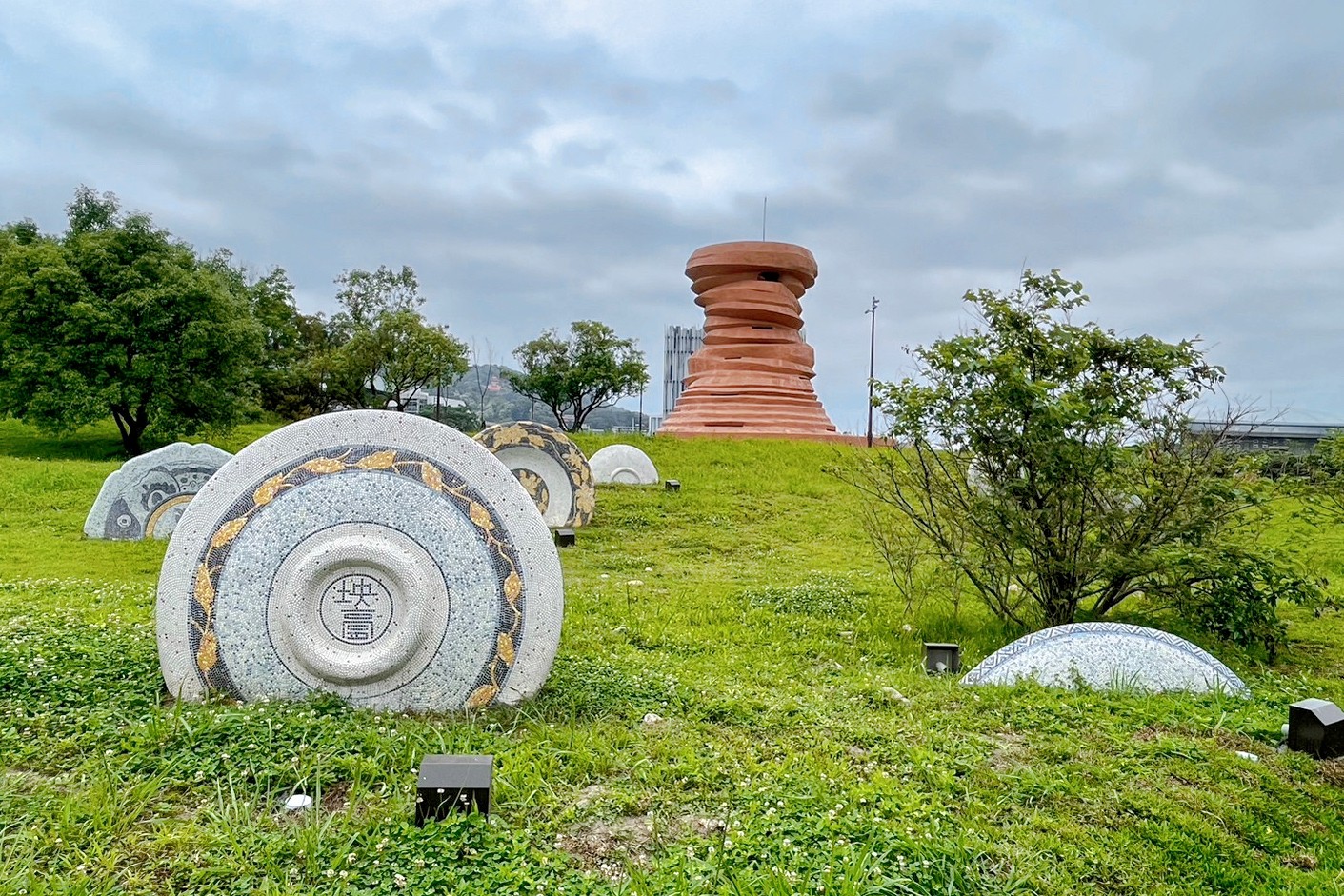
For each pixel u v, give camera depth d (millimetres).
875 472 13734
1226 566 7930
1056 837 4312
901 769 5016
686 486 21703
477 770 4191
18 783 4332
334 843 3850
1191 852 4289
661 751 5121
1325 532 14719
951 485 8922
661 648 8039
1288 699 6703
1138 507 8469
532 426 16875
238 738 4855
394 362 40094
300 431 5984
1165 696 6617
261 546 5801
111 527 14188
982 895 3729
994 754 5406
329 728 5090
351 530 5867
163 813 4148
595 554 14367
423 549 5906
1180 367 8492
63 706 5363
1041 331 8539
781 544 16062
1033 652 7047
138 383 26719
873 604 10312
